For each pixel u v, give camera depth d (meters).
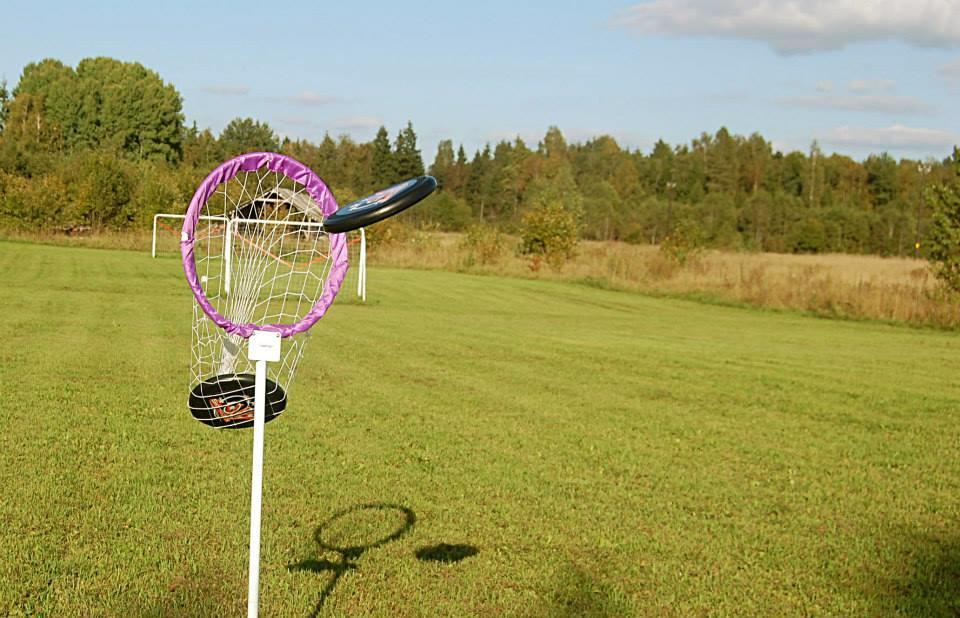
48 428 7.46
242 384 3.59
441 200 74.69
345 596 4.40
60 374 9.99
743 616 4.45
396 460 7.12
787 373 13.41
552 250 38.81
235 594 4.32
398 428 8.32
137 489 5.93
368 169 87.88
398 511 5.82
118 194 43.56
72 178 45.06
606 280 34.38
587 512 6.02
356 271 33.75
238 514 5.56
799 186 93.81
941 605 4.68
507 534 5.48
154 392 9.30
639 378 12.28
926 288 26.44
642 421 9.31
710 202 73.31
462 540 5.32
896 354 17.17
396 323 18.19
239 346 3.67
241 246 4.23
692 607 4.52
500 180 92.44
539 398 10.34
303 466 6.78
